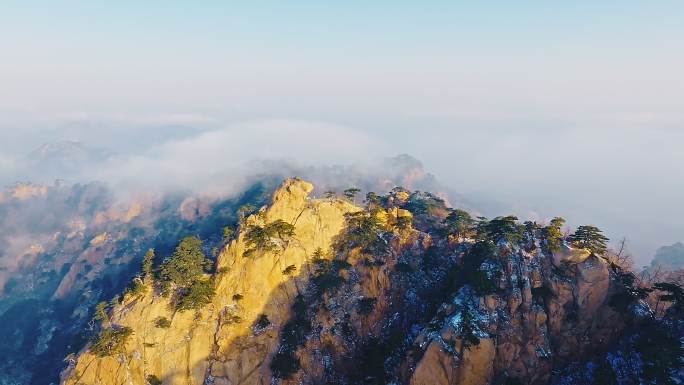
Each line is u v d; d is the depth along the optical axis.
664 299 85.94
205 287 106.81
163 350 100.00
